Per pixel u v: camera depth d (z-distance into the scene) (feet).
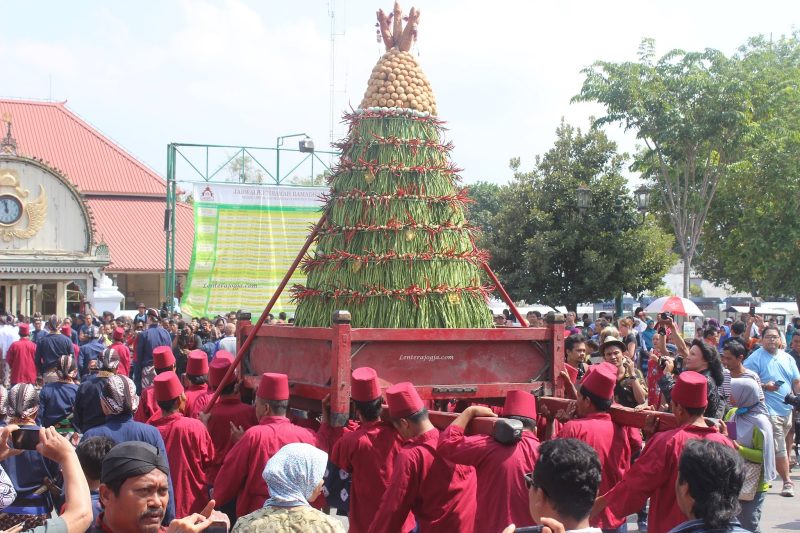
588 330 59.57
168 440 22.71
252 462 20.39
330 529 13.42
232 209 73.26
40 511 19.74
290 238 74.23
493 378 23.18
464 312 25.04
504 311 63.46
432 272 24.59
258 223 73.67
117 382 20.51
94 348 49.98
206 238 72.59
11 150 118.21
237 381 26.55
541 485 12.44
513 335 23.20
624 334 47.39
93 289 118.93
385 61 26.76
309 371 23.41
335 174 26.20
